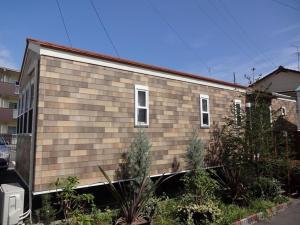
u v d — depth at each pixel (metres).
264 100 9.95
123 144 7.04
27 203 6.36
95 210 5.97
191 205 6.15
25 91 8.63
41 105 5.76
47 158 5.74
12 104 30.64
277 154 8.68
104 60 6.88
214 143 9.70
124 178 6.91
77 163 6.15
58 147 5.91
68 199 5.60
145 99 7.73
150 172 7.53
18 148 9.70
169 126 8.30
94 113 6.55
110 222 5.73
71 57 6.29
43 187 5.63
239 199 7.30
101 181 6.48
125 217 5.77
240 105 10.93
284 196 8.24
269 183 8.02
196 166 8.23
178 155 8.45
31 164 5.85
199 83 9.51
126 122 7.17
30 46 6.77
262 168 8.30
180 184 8.62
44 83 5.85
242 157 8.30
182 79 8.91
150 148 7.38
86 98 6.45
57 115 5.95
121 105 7.12
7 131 30.20
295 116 15.82
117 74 7.12
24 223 5.45
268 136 8.44
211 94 9.95
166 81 8.39
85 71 6.50
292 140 10.02
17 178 9.13
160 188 8.08
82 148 6.27
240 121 8.91
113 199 7.07
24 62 8.70
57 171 5.84
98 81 6.71
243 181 7.67
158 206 6.24
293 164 9.11
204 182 7.05
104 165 6.60
